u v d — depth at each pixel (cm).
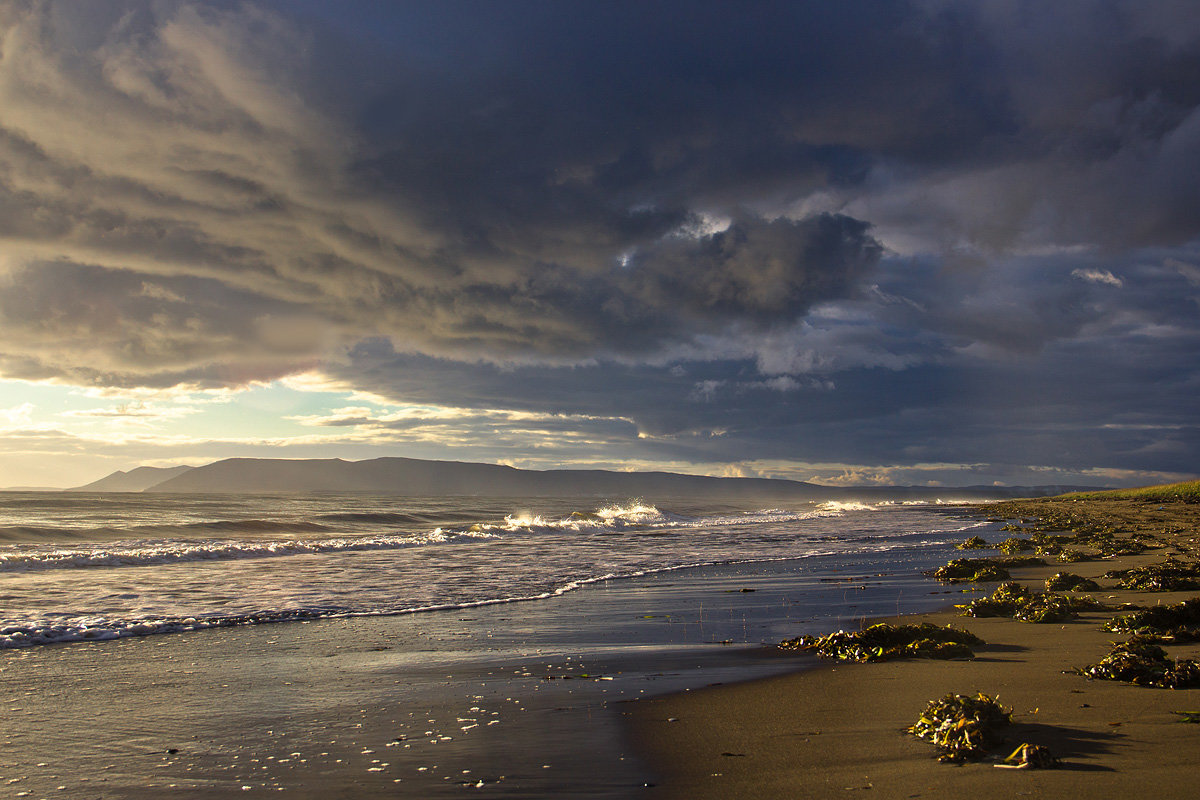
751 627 1155
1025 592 1284
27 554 2150
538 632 1134
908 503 11231
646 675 838
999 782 440
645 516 5625
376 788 498
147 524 4044
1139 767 454
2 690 788
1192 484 8094
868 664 852
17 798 494
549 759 548
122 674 862
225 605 1391
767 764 516
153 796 495
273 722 666
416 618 1269
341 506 8194
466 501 12238
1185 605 988
